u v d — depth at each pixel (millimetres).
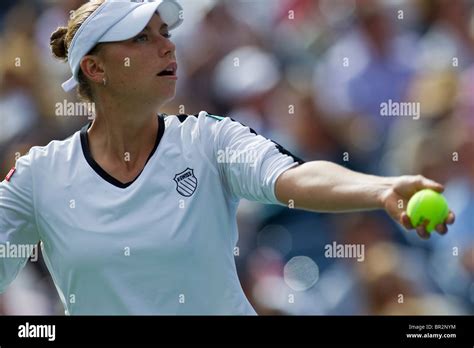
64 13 38219
